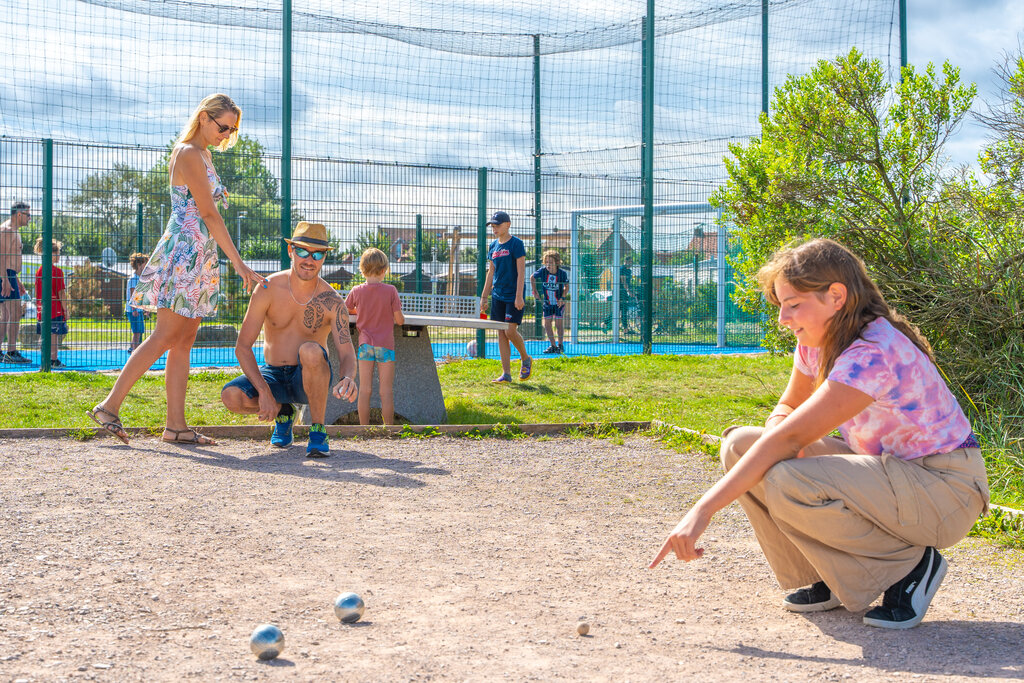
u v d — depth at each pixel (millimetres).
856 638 2633
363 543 3598
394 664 2330
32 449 5359
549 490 4699
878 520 2699
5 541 3453
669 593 3094
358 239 11281
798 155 7762
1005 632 2719
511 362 11211
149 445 5625
